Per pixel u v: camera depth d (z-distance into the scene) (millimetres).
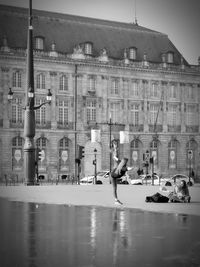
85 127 89000
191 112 99688
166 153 96750
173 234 16188
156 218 20375
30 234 16156
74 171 88188
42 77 85750
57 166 86688
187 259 12555
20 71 83375
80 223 18719
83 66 88875
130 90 93438
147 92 95125
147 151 87625
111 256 12836
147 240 15039
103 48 91000
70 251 13430
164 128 96500
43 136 85625
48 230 16953
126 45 95688
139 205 26094
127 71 93062
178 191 28531
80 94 88500
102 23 95750
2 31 84375
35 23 87688
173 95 97875
